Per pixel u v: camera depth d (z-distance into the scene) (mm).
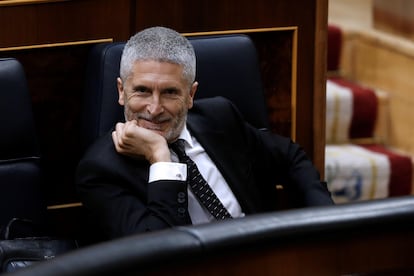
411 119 7445
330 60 7695
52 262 2275
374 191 7172
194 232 2428
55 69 4672
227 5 4941
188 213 4031
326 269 2588
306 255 2559
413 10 7590
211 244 2400
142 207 4012
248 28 5016
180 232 2426
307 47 5168
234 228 2457
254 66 4738
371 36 7625
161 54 4055
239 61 4711
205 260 2426
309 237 2539
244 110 4715
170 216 3926
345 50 7715
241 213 4402
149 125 4105
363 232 2602
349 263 2605
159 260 2348
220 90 4676
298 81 5188
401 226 2635
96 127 4398
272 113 5211
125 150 4086
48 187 4785
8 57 4559
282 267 2529
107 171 4066
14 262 3861
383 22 7688
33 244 3943
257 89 4738
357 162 7098
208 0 4898
